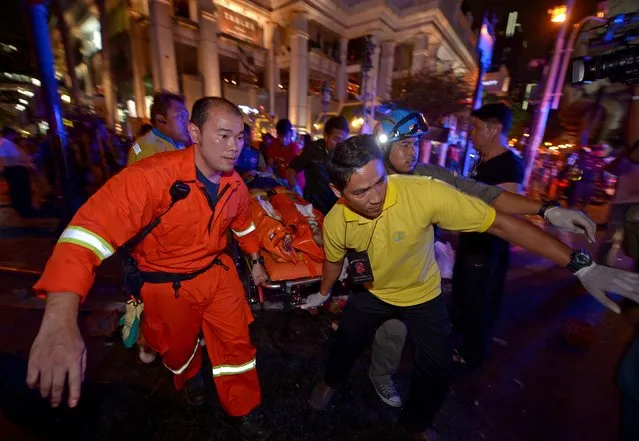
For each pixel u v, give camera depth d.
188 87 17.70
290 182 3.69
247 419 1.78
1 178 9.59
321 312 3.08
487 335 2.39
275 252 2.39
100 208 1.15
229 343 1.67
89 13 20.09
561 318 3.19
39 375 0.92
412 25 23.69
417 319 1.62
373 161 1.19
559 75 9.18
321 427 1.93
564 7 8.79
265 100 23.80
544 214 1.44
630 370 1.16
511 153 2.14
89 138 9.56
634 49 1.46
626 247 1.79
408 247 1.44
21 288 3.33
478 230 1.37
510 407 2.10
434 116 14.44
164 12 15.73
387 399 2.08
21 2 4.31
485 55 7.44
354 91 29.61
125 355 2.40
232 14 20.95
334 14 22.52
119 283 3.46
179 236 1.44
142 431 1.83
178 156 1.41
